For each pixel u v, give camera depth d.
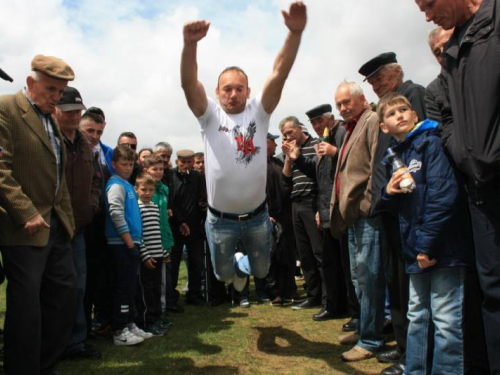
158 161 4.53
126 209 3.63
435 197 2.18
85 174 3.27
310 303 4.86
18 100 2.62
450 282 2.22
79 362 3.09
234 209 3.21
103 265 3.85
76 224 3.18
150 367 2.99
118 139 5.19
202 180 5.40
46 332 2.65
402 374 2.66
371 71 3.19
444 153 2.22
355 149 3.17
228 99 3.03
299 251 4.91
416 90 2.83
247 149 3.04
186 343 3.55
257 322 4.24
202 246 5.31
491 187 1.93
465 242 2.20
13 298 2.38
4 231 2.42
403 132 2.43
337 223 3.39
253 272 3.62
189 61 2.81
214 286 5.24
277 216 5.16
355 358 3.05
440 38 2.51
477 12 1.94
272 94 3.00
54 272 2.69
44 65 2.61
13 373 2.35
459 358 2.21
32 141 2.59
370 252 3.05
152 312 3.92
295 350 3.34
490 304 2.00
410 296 2.45
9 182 2.38
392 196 2.45
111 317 3.90
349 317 4.28
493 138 1.83
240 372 2.89
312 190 4.69
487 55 1.85
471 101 1.91
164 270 4.37
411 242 2.36
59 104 3.16
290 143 4.68
